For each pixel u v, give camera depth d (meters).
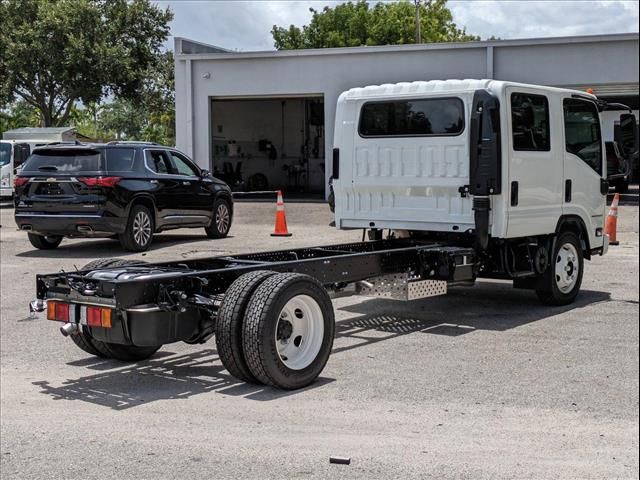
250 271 6.69
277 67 29.05
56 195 14.22
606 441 5.08
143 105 41.78
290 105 37.00
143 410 5.73
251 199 29.98
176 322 6.19
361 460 4.77
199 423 5.44
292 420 5.49
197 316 6.37
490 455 4.85
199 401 5.93
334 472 4.59
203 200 16.50
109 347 6.92
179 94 30.23
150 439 5.14
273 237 17.34
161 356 7.31
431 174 8.89
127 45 40.66
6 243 16.31
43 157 14.54
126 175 14.51
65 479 4.53
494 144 8.30
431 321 8.76
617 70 25.08
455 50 26.67
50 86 40.06
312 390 6.18
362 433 5.23
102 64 38.25
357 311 9.35
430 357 7.17
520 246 9.13
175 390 6.23
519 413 5.62
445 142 8.77
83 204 14.09
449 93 8.72
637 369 6.74
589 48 25.25
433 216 8.95
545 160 9.04
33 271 12.45
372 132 9.34
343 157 9.57
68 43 38.09
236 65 29.50
